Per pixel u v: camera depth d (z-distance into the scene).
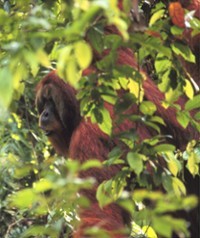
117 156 7.92
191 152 8.52
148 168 8.34
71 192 5.78
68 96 9.61
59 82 9.65
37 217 11.29
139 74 7.49
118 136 7.94
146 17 9.92
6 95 5.77
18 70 6.75
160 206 5.59
